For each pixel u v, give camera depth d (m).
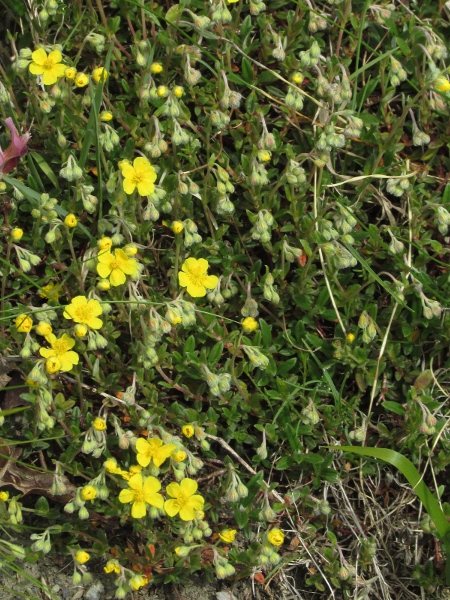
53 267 0.47
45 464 0.45
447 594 0.45
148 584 0.45
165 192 0.45
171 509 0.41
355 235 0.47
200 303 0.47
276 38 0.47
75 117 0.46
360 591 0.45
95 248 0.43
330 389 0.46
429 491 0.44
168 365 0.45
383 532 0.47
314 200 0.46
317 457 0.45
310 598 0.46
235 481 0.42
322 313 0.46
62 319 0.46
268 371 0.45
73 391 0.46
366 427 0.47
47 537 0.42
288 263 0.47
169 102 0.45
